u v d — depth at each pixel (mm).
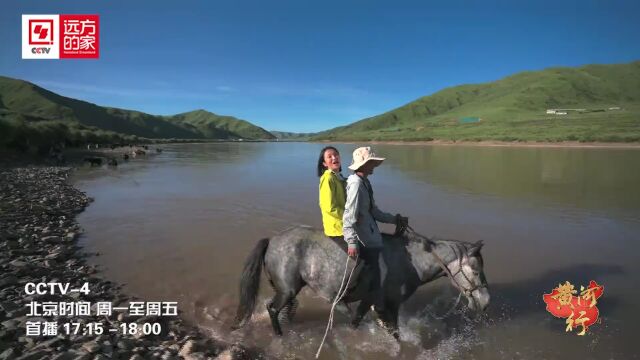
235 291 6918
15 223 10312
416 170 27531
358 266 4719
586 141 66062
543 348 5219
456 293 6879
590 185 19094
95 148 58562
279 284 5039
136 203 14688
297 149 83188
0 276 6719
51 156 35688
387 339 5391
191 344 4961
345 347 5234
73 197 15297
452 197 15820
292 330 5598
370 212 4988
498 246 9383
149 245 9430
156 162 37562
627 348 5176
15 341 4793
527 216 12391
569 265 8125
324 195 4867
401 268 5000
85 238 9922
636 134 66750
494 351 5164
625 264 8156
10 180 19047
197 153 59688
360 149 4742
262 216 12539
